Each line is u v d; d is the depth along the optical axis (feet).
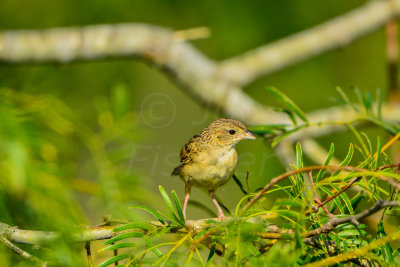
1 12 40.75
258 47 43.37
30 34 36.70
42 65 39.47
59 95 34.83
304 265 17.54
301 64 43.55
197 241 17.90
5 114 26.48
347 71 43.34
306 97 42.45
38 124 27.96
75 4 41.68
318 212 20.26
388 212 19.57
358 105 39.63
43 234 20.71
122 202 29.14
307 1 43.21
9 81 30.25
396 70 38.29
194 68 40.14
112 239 19.10
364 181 19.63
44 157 27.68
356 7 44.73
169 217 20.13
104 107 32.30
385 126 27.04
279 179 17.79
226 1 41.45
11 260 20.30
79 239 20.74
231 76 41.22
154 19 42.68
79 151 36.76
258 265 17.47
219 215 24.70
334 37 42.27
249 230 17.63
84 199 42.91
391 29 38.11
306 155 37.35
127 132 31.40
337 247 18.94
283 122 40.16
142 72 45.21
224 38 42.39
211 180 31.89
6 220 24.03
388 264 18.03
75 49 37.42
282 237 17.90
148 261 19.31
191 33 40.14
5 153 25.45
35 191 25.93
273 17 42.37
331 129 38.70
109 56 38.50
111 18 42.34
